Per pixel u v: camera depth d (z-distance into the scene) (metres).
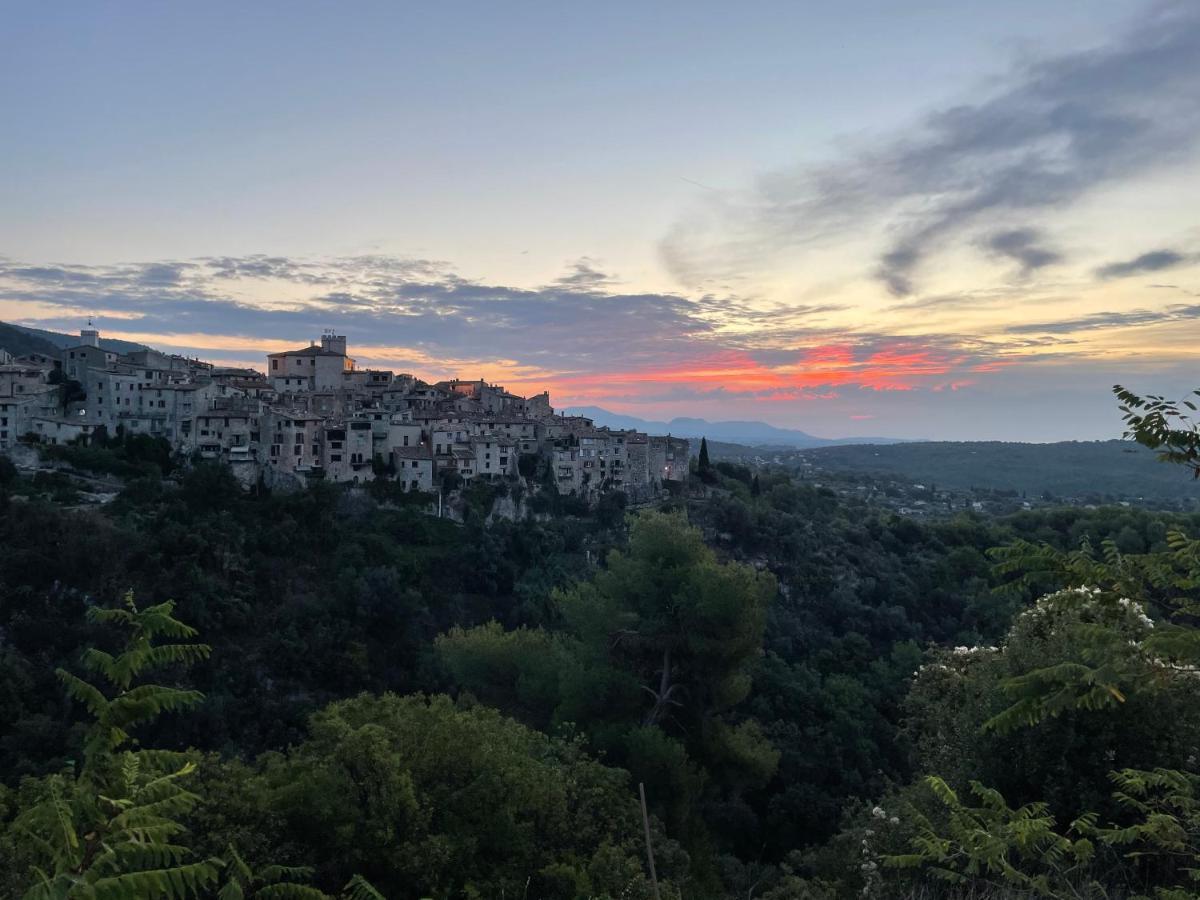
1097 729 16.23
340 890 18.73
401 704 27.25
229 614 72.81
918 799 19.41
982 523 125.75
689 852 34.94
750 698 62.81
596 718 41.91
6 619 65.81
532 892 21.33
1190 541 11.93
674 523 48.06
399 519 97.81
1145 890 12.45
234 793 19.59
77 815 9.23
